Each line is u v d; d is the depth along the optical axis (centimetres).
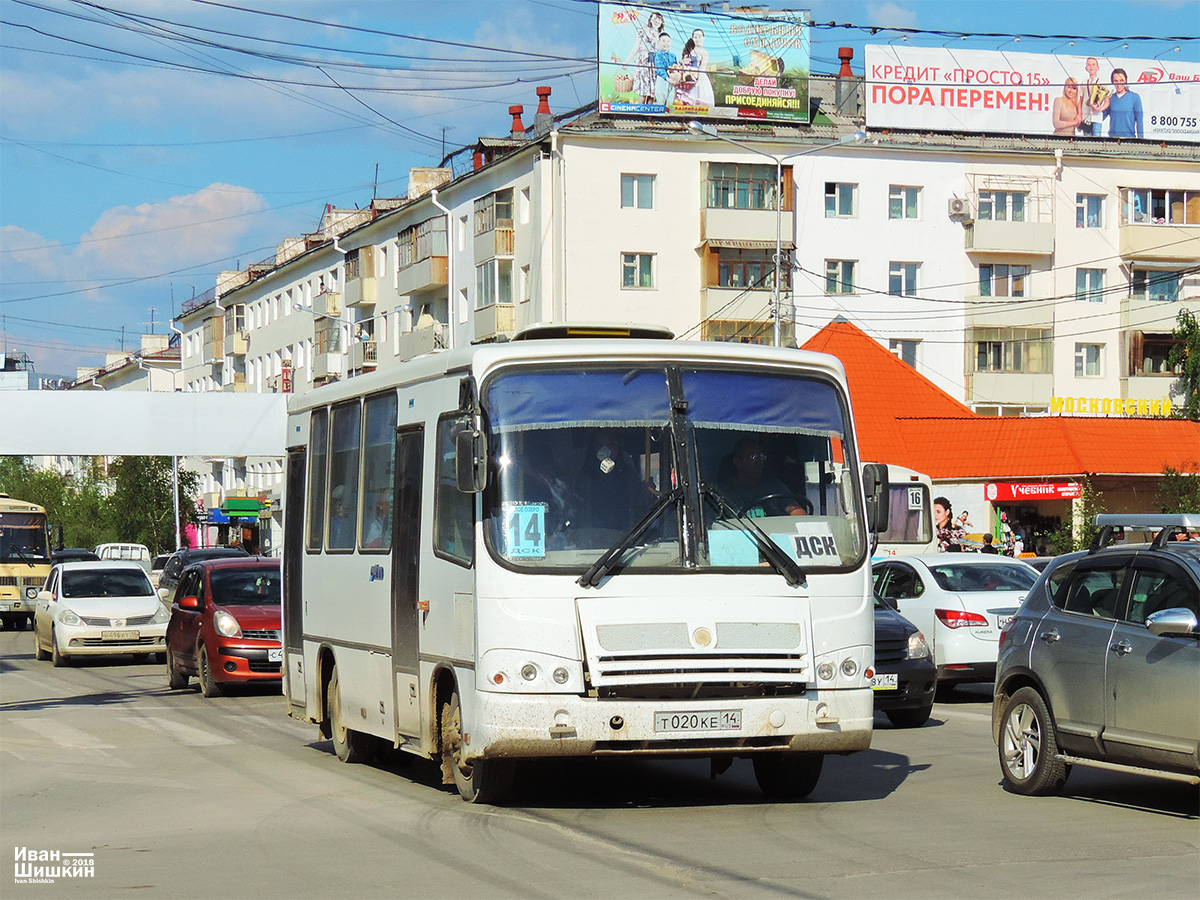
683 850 862
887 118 6525
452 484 1033
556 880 780
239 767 1303
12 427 4309
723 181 6128
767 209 6194
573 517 965
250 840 930
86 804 1103
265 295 9144
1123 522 1066
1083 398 6650
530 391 985
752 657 958
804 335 6319
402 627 1129
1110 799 1066
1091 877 779
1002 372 6544
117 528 8369
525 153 6062
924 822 965
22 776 1262
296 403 1483
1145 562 1012
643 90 6162
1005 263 6612
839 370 1046
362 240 7669
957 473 4641
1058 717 1054
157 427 4403
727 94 6256
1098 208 6738
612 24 6144
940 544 3203
